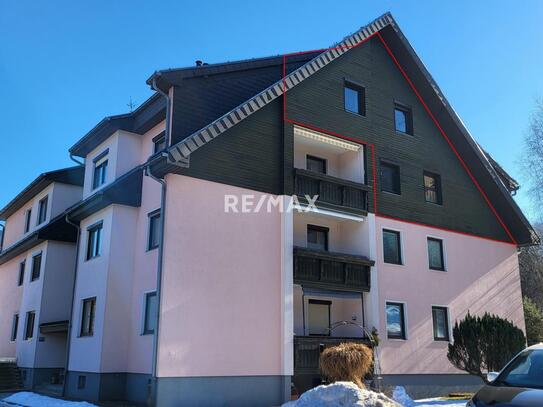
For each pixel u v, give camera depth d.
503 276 22.64
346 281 17.06
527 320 27.75
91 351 16.19
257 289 15.02
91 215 18.17
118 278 16.30
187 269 13.91
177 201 14.17
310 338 15.67
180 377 13.20
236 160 15.56
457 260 20.97
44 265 21.08
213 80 16.41
